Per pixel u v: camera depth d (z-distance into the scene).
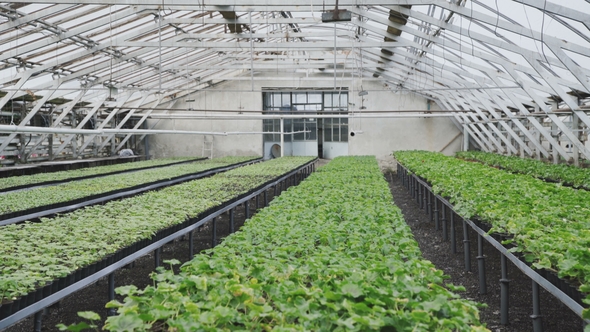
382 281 3.49
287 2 11.22
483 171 12.57
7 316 4.17
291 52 25.22
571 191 8.65
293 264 4.29
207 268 3.97
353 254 4.73
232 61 24.09
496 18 10.27
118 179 14.30
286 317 3.12
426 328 2.87
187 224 7.89
